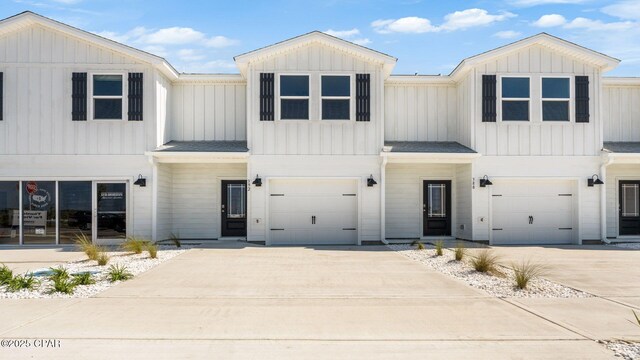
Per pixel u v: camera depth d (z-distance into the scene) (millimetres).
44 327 6480
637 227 18438
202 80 17828
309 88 16469
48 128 15852
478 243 16484
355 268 11266
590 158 16844
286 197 16641
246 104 17906
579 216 16750
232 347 5770
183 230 17812
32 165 15805
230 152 16078
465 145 17344
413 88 18391
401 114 18344
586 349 5711
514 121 16734
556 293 8641
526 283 9102
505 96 16781
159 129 16438
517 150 16734
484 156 16656
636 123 18656
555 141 16797
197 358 5406
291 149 16406
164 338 6070
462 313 7293
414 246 15578
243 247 15148
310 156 16438
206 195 17875
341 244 16547
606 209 18219
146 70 16094
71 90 15898
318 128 16484
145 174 15969
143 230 15891
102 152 15922
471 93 16750
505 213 16922
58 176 15852
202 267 11289
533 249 15047
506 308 7586
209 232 17844
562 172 16797
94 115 15984
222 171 17906
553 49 16859
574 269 11133
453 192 18328
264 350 5680
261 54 16234
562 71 16891
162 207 16719
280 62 16469
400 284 9414
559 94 16891
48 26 15719
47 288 8820
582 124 16891
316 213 16672
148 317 7008
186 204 17859
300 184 16672
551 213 17016
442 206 18422
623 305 7773
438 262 12031
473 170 16641
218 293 8602
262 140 16391
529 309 7512
